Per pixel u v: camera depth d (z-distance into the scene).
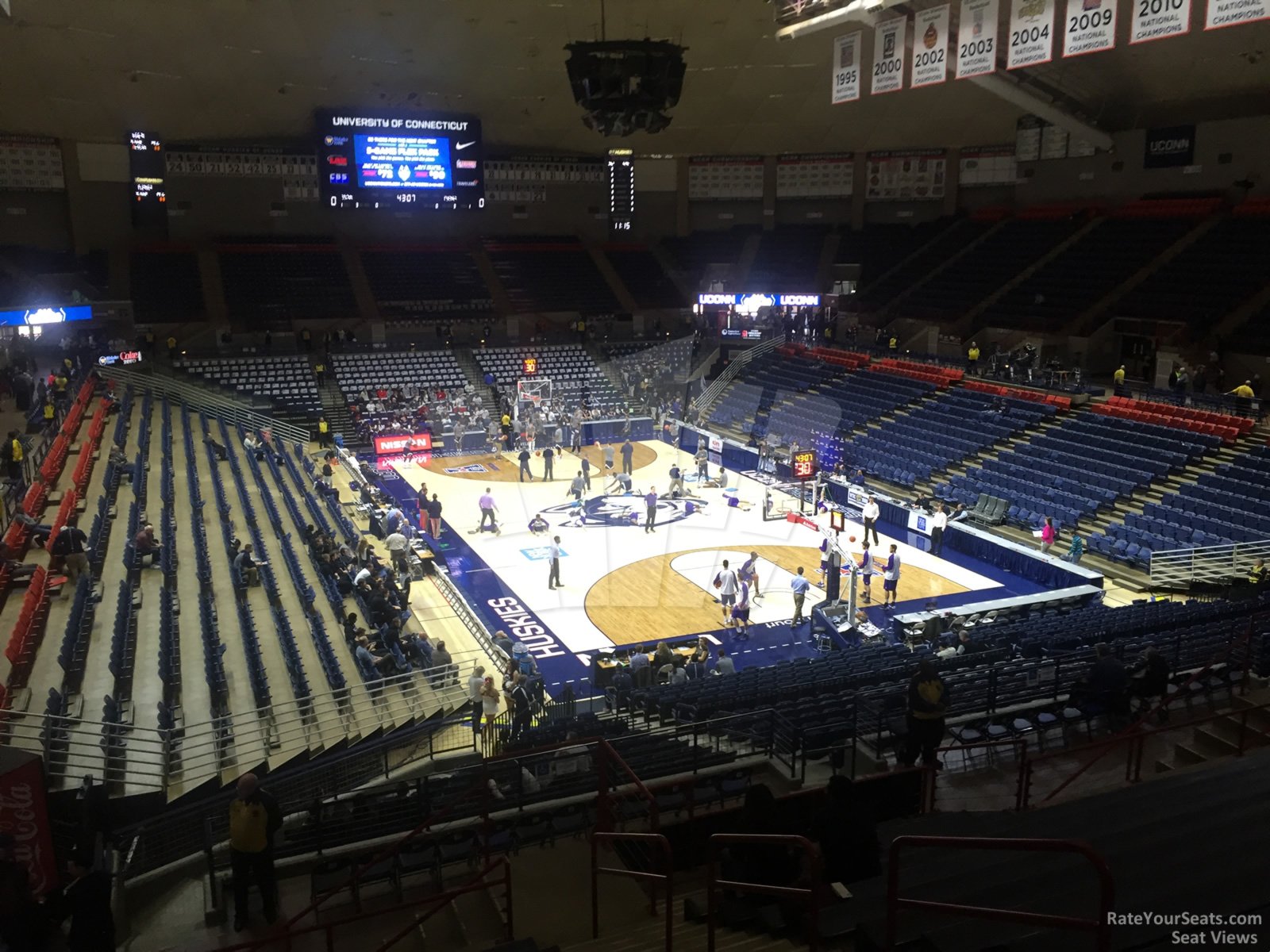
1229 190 33.72
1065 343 33.25
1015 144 40.59
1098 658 10.34
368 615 16.58
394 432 33.66
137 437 27.97
